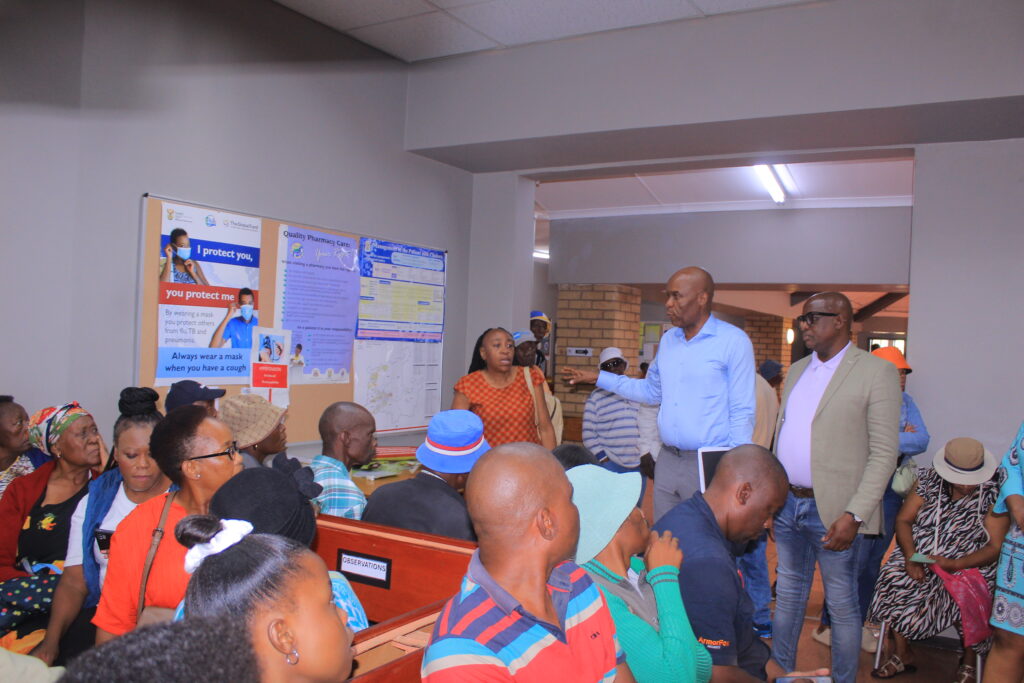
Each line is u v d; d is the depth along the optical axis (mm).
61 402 2881
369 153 4246
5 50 2719
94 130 2963
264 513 1406
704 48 3701
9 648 2193
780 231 7266
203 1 3340
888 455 2703
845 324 2896
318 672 951
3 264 2734
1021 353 3557
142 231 3121
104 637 1603
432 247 4711
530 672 1044
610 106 3920
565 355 8461
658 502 3150
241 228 3533
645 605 1576
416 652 1337
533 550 1112
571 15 3682
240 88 3516
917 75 3260
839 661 2777
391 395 4441
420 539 1883
